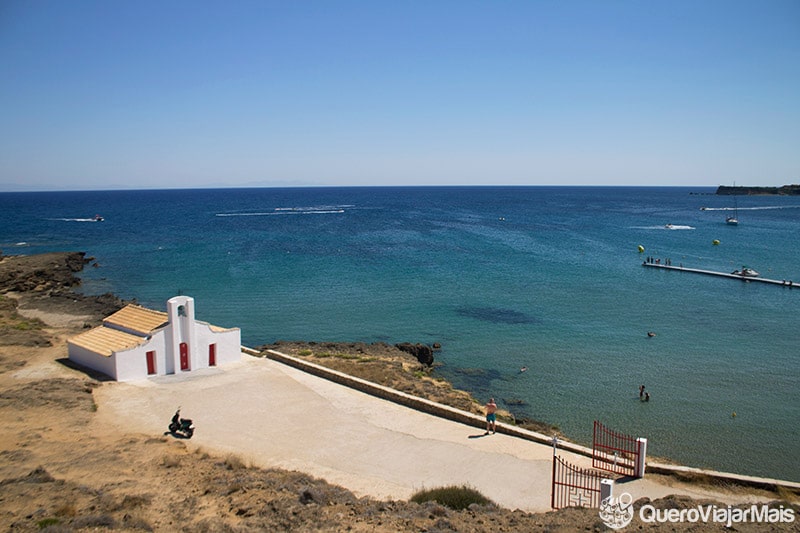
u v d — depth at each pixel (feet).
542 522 51.01
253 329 172.86
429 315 188.65
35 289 220.43
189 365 110.42
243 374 109.29
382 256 311.27
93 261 292.81
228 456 71.51
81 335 115.24
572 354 147.84
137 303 201.98
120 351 102.32
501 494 65.92
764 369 135.74
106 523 46.55
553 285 237.04
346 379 105.09
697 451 94.27
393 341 160.66
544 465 74.33
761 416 108.58
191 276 254.47
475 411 101.14
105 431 79.97
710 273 261.85
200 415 88.89
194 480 61.57
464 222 534.37
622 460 75.15
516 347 154.30
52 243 364.58
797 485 68.69
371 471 71.61
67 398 90.63
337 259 300.81
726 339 161.48
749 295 221.05
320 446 78.95
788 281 241.35
